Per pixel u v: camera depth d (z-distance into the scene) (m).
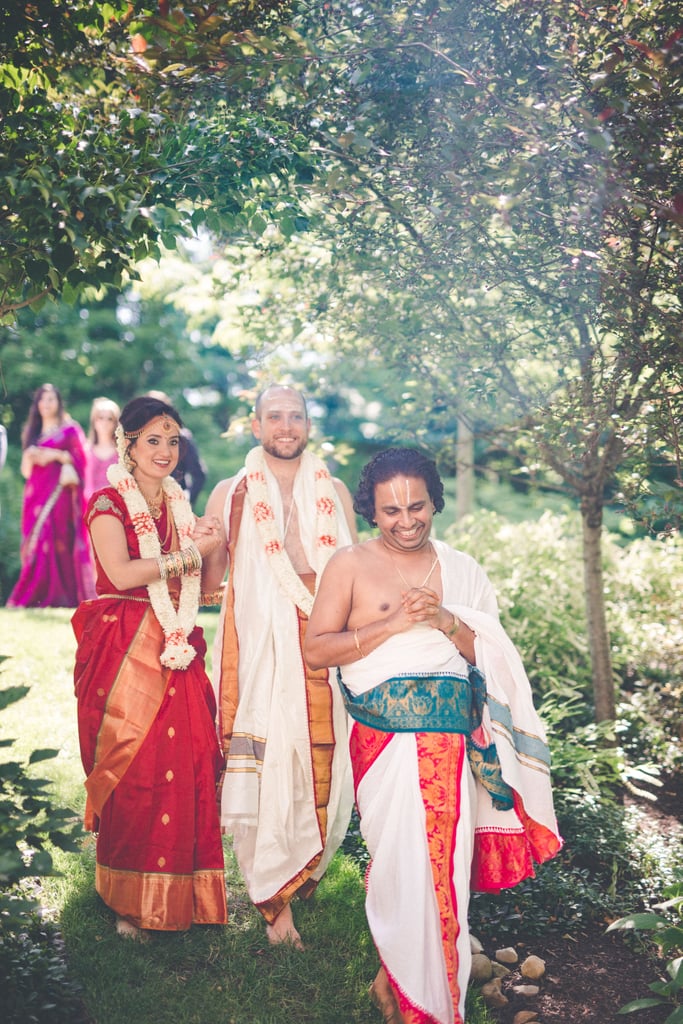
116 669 3.83
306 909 4.16
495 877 3.59
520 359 5.48
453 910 3.26
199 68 3.88
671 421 3.93
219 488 4.41
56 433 9.41
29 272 3.50
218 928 3.92
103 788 3.78
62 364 17.50
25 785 3.04
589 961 4.06
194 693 3.92
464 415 6.14
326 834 4.09
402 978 3.17
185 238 3.73
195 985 3.52
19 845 4.35
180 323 18.45
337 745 4.16
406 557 3.54
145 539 3.92
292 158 3.94
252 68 3.81
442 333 5.14
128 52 4.05
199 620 8.92
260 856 3.93
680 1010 3.39
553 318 4.71
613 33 3.68
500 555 7.80
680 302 3.92
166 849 3.76
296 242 5.82
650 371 4.65
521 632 6.94
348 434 18.84
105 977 3.48
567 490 6.40
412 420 6.41
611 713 6.28
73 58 4.05
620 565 7.86
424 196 4.15
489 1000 3.73
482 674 3.53
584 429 4.45
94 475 9.46
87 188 3.36
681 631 7.00
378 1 3.96
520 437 5.91
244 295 6.39
